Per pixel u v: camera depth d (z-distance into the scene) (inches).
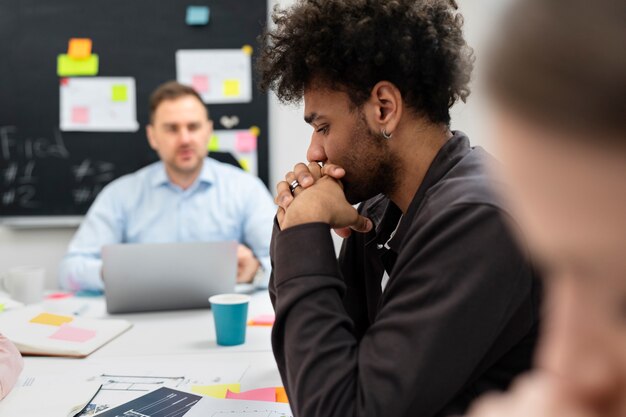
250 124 105.8
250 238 95.5
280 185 37.9
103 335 54.1
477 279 27.4
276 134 106.6
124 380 43.5
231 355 50.0
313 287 30.3
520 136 8.0
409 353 27.5
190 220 96.4
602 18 7.3
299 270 30.9
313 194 34.0
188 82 104.9
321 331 29.5
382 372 27.7
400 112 32.9
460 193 30.1
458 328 27.4
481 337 27.8
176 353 50.6
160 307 64.7
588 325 8.4
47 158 104.3
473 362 28.1
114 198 96.4
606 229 7.6
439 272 28.2
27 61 103.1
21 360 44.3
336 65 32.4
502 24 8.1
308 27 33.7
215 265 64.1
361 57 31.8
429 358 27.3
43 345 49.9
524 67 7.8
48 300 70.7
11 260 105.0
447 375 27.6
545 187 7.9
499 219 27.9
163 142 92.0
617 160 7.4
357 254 44.2
